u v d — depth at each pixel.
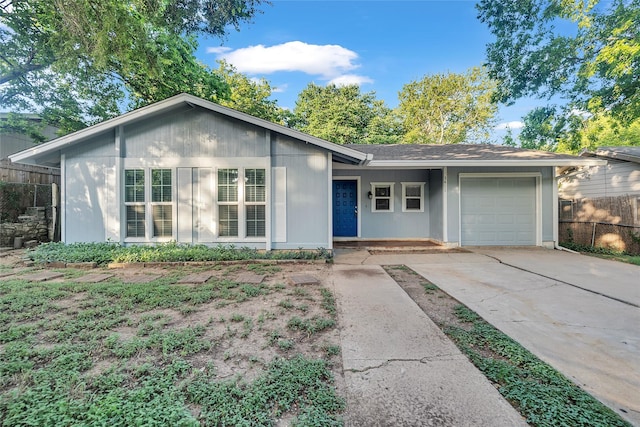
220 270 6.38
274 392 2.22
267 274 6.04
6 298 4.30
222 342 3.08
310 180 7.97
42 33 8.79
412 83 26.47
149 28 9.11
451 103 25.64
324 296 4.58
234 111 7.54
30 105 11.82
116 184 7.86
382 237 11.01
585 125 12.73
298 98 28.25
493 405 2.09
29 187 10.84
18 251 8.86
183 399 2.12
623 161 10.12
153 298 4.40
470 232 9.64
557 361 2.71
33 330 3.29
